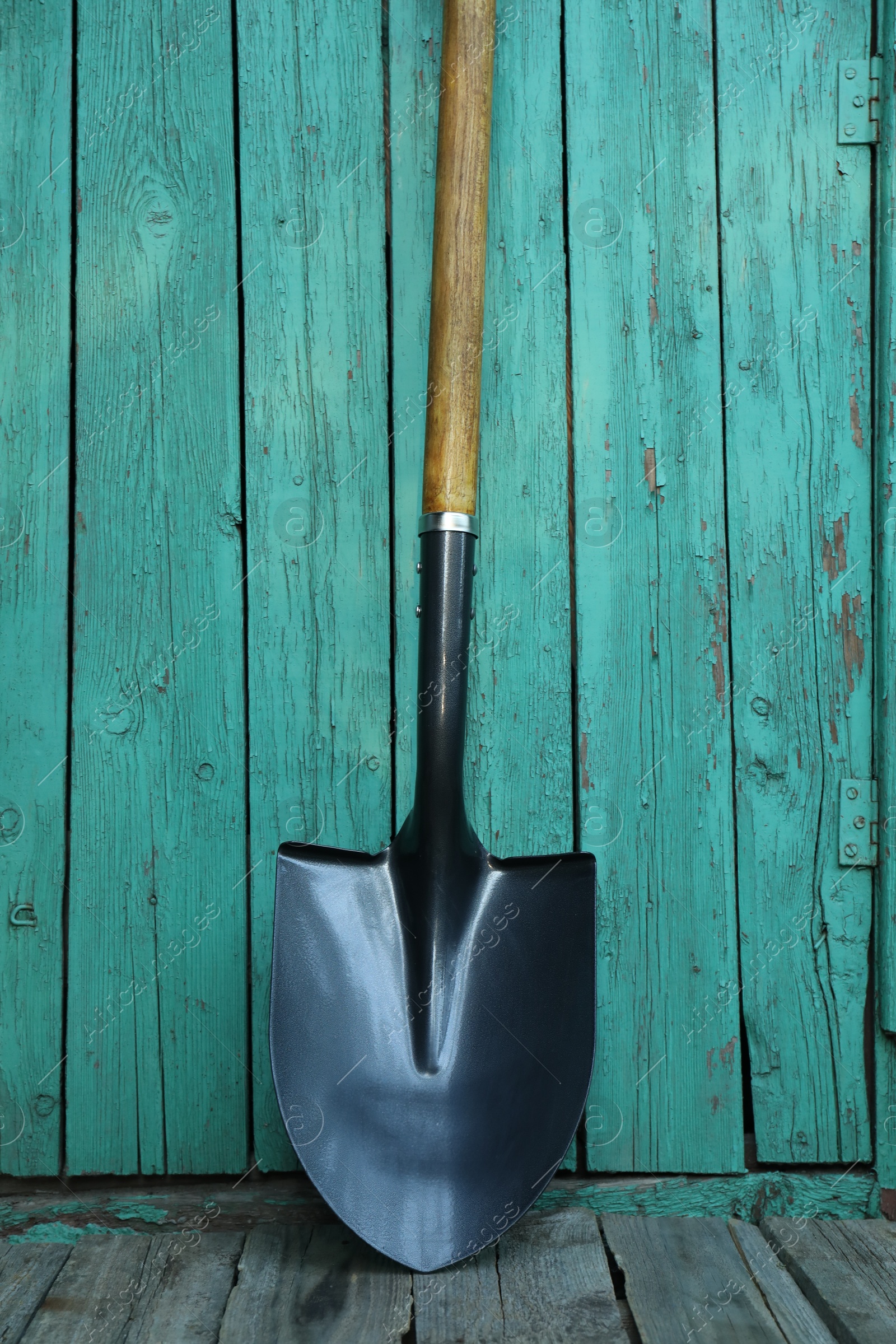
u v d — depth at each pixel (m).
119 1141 1.02
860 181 1.05
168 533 1.05
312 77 1.05
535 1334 0.77
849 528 1.05
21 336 1.05
